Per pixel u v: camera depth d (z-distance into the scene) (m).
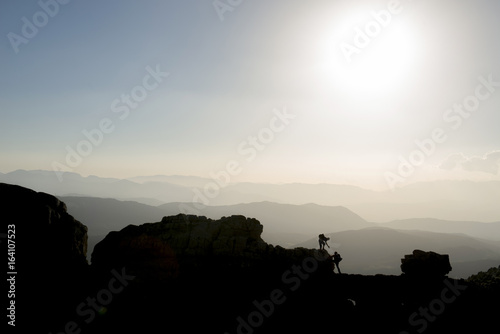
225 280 26.53
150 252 28.00
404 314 23.23
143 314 23.16
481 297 24.08
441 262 26.36
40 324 21.22
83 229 29.20
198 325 22.31
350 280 26.69
